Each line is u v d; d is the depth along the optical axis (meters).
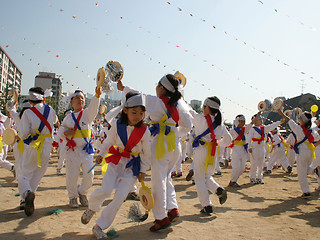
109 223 3.56
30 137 4.82
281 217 4.95
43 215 4.52
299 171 6.86
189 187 7.66
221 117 5.17
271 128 8.70
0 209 4.84
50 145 5.02
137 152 3.77
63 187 7.07
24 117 4.80
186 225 4.25
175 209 4.07
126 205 5.38
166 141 3.94
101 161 3.84
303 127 6.93
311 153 6.80
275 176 10.80
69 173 4.99
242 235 3.89
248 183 8.90
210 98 5.21
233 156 8.17
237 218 4.77
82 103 5.29
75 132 5.04
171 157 4.04
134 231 3.89
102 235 3.46
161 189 3.87
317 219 4.88
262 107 7.92
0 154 7.93
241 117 8.29
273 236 3.90
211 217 4.76
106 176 3.66
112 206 3.54
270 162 11.75
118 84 4.46
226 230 4.09
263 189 7.82
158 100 4.03
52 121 5.11
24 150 4.84
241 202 6.09
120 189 3.58
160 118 4.04
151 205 3.63
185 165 13.77
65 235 3.64
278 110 7.35
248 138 8.66
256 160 8.76
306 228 4.33
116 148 3.82
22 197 4.75
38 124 4.86
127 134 3.70
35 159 4.85
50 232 3.74
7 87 33.47
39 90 5.06
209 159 4.96
